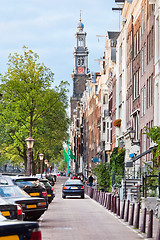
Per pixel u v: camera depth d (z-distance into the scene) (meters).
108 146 99.31
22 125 94.50
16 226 9.30
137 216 26.19
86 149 190.62
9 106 83.69
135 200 47.66
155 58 51.09
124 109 78.38
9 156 118.75
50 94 80.50
